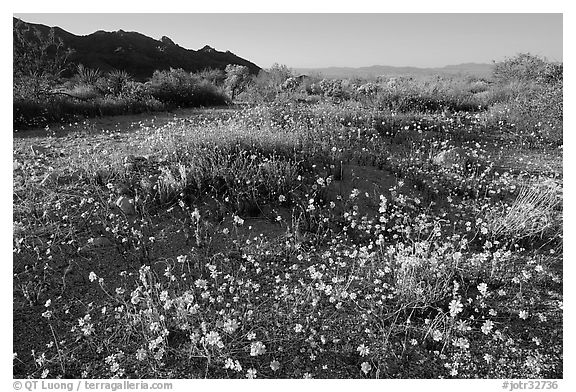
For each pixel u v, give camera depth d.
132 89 14.77
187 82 16.81
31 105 10.73
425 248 4.58
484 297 4.29
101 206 5.39
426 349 3.75
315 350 3.70
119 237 4.93
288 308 4.12
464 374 3.52
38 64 15.22
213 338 3.38
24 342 3.69
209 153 6.53
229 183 5.93
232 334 3.81
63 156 7.21
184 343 3.74
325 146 7.42
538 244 5.31
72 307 4.05
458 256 4.50
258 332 3.86
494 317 4.09
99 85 16.92
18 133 9.30
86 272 4.45
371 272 4.68
